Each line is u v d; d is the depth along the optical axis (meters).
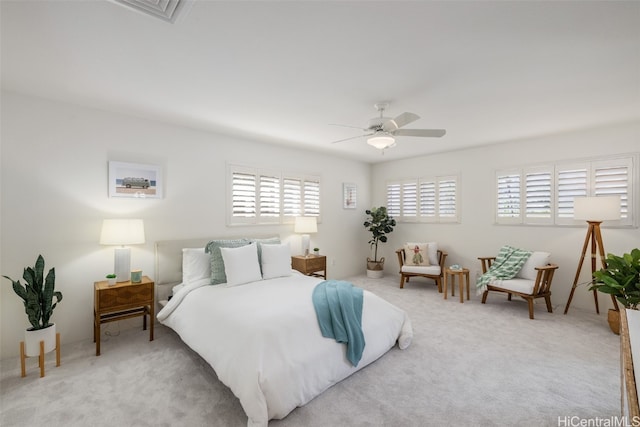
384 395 2.05
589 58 2.10
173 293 3.31
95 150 3.08
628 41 1.89
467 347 2.77
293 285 3.05
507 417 1.83
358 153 5.36
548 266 3.66
